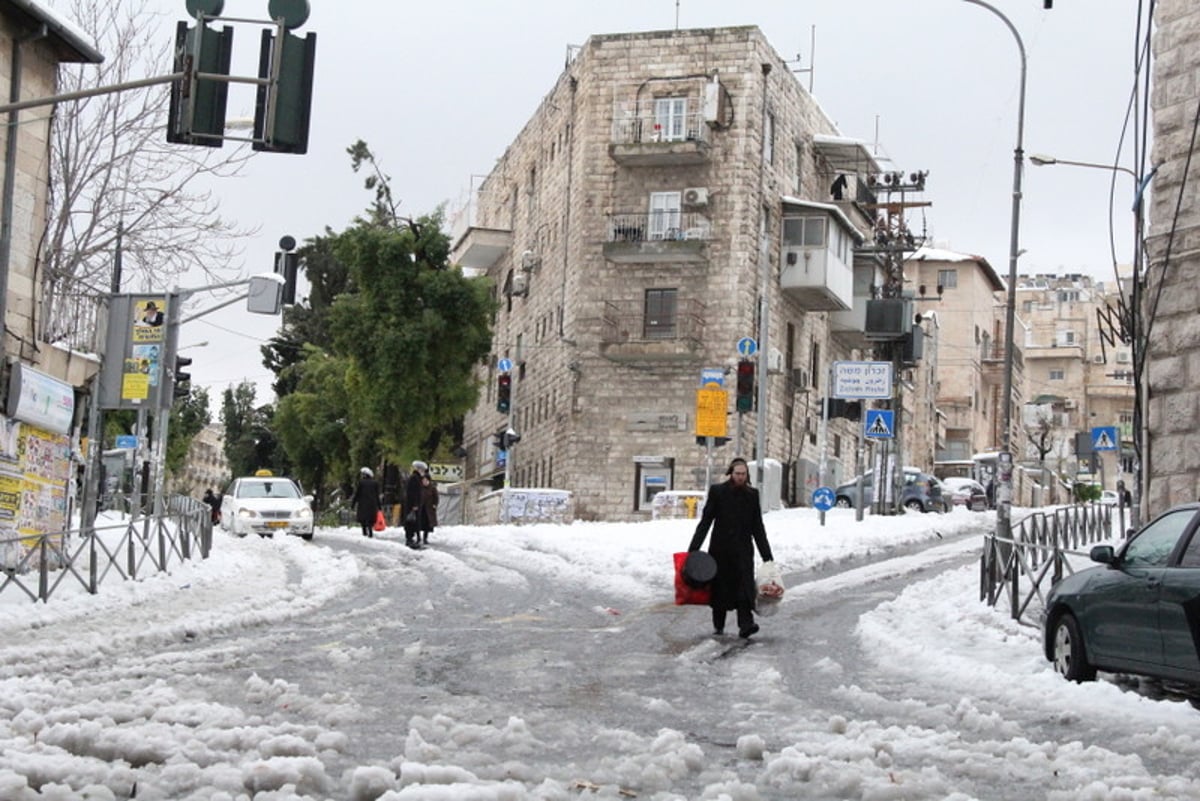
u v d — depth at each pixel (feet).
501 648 49.03
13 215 76.43
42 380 78.02
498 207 253.24
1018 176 110.52
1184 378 62.28
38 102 46.88
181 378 107.65
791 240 199.00
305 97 47.98
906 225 233.55
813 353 216.54
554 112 212.64
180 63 48.06
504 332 240.53
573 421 190.70
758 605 54.39
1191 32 62.90
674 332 188.14
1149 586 38.32
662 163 189.88
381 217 225.35
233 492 135.03
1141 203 65.10
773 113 196.65
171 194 93.15
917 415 297.53
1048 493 323.57
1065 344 458.09
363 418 208.95
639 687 40.14
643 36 192.95
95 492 94.63
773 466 157.69
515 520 163.63
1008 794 25.66
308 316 266.16
